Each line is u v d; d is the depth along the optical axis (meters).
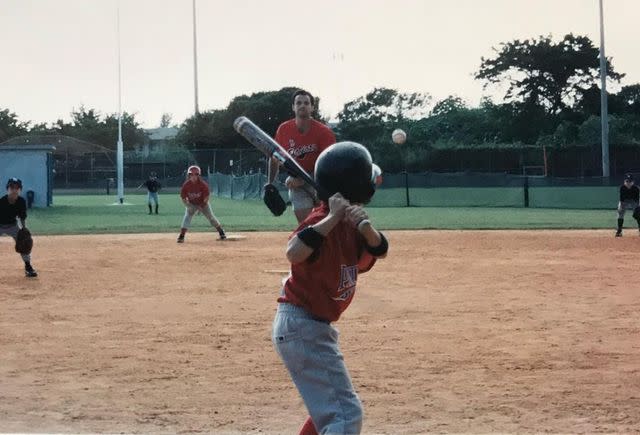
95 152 71.62
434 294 12.69
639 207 23.06
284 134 11.56
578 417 6.43
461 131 78.81
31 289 13.51
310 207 11.38
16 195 15.08
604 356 8.49
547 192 44.28
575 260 17.39
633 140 66.31
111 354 8.76
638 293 12.73
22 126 96.62
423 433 6.03
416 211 37.50
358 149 4.26
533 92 76.19
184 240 22.69
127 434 6.05
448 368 8.03
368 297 12.38
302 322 4.28
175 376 7.82
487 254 18.62
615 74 75.19
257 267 16.27
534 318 10.65
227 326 10.27
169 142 91.75
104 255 18.75
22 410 6.70
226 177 56.84
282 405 6.85
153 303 12.02
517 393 7.14
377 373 7.84
